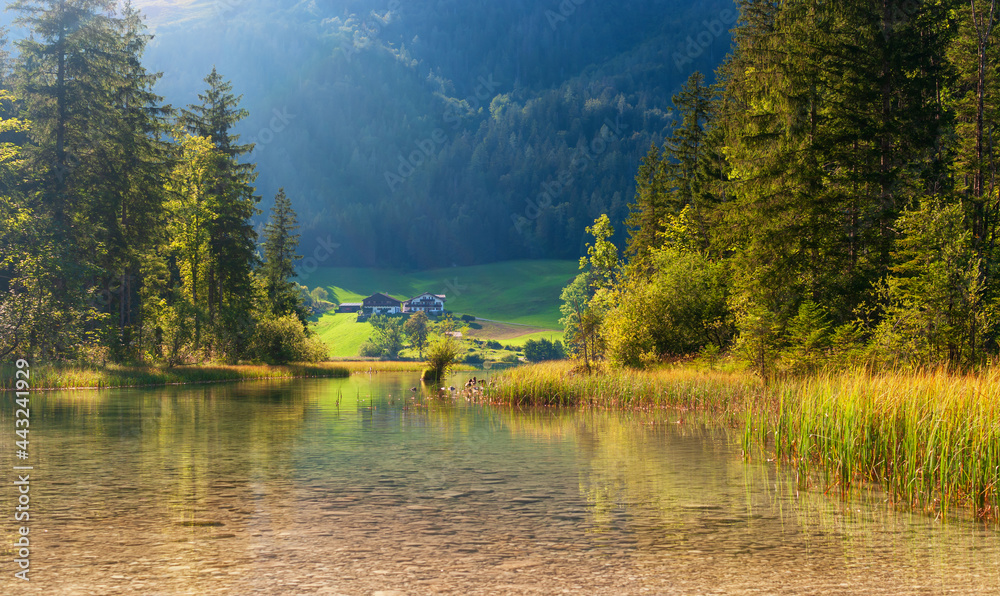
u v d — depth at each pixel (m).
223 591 7.16
